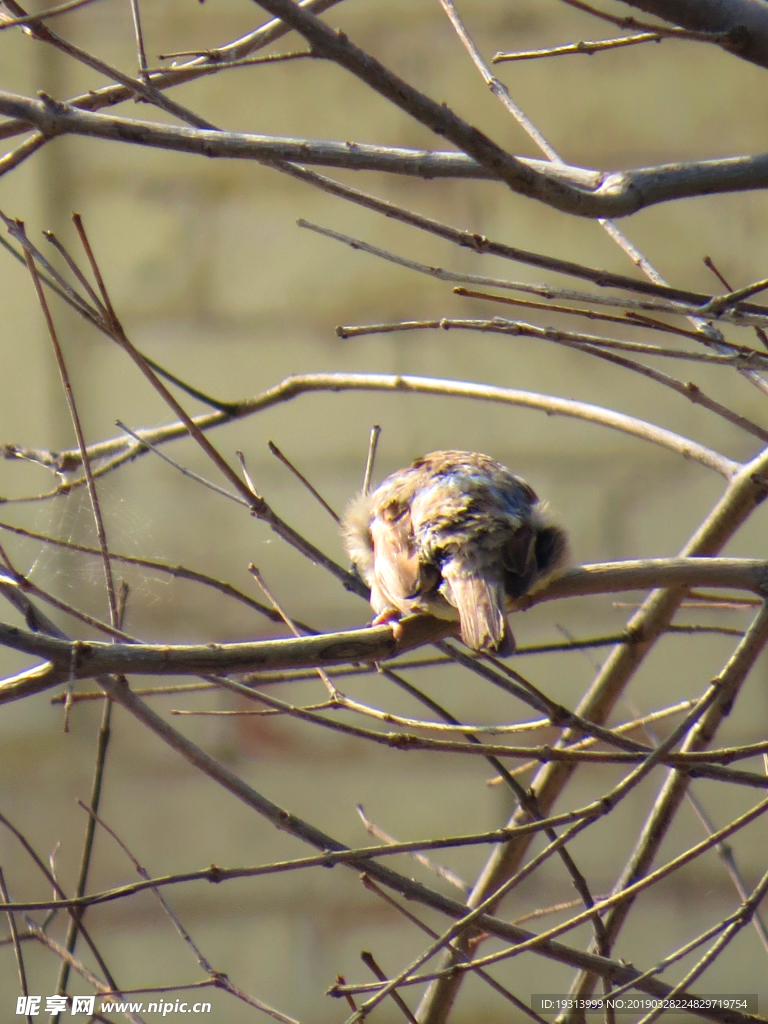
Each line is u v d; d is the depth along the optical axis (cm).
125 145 1159
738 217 1156
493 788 1092
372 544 681
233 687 512
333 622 1115
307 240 1165
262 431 1142
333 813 1098
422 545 595
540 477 1137
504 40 1177
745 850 1086
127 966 1088
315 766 1102
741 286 1153
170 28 1160
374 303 1156
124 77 445
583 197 416
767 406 1127
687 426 1130
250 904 1103
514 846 672
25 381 1122
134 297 1157
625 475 1130
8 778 1102
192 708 1106
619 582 594
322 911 1098
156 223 1163
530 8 1174
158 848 1103
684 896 1084
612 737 519
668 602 652
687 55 1183
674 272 1158
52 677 443
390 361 1151
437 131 385
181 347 1156
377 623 593
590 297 441
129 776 1108
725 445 1127
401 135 1177
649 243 1159
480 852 1091
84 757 1107
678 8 440
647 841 641
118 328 483
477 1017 1070
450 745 492
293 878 1104
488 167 394
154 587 1098
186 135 420
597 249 1156
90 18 1154
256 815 1102
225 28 1162
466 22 1175
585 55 1180
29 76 1138
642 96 1180
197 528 1116
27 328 1127
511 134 1175
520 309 1151
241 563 1115
